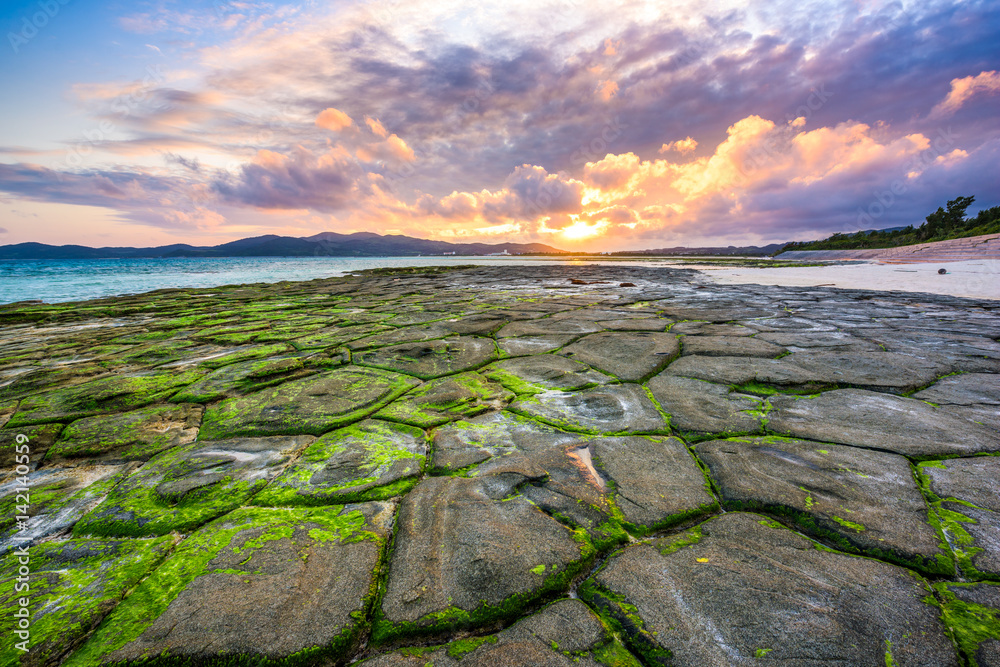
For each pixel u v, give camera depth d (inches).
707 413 121.5
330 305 433.4
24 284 1011.9
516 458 96.0
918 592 56.4
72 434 118.4
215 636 53.0
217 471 96.2
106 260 4421.8
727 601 55.5
